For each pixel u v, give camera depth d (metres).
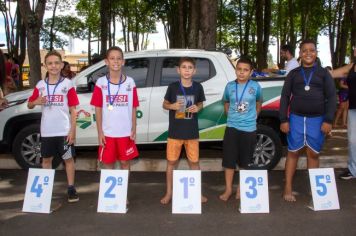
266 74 7.79
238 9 31.16
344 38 21.89
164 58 7.00
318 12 26.30
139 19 39.91
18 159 7.04
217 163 7.42
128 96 5.36
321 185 5.45
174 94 5.54
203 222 5.02
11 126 7.03
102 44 21.08
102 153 5.43
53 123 5.50
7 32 27.77
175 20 24.03
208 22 10.44
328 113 5.39
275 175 7.08
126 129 5.39
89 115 6.87
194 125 5.59
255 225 4.92
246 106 5.61
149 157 7.83
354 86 6.36
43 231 4.76
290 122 5.63
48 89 5.48
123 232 4.73
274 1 33.69
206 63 6.97
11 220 5.08
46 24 32.12
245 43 29.44
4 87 6.55
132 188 6.43
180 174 5.37
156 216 5.22
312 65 5.48
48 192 5.35
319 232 4.72
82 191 6.25
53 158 6.16
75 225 4.93
